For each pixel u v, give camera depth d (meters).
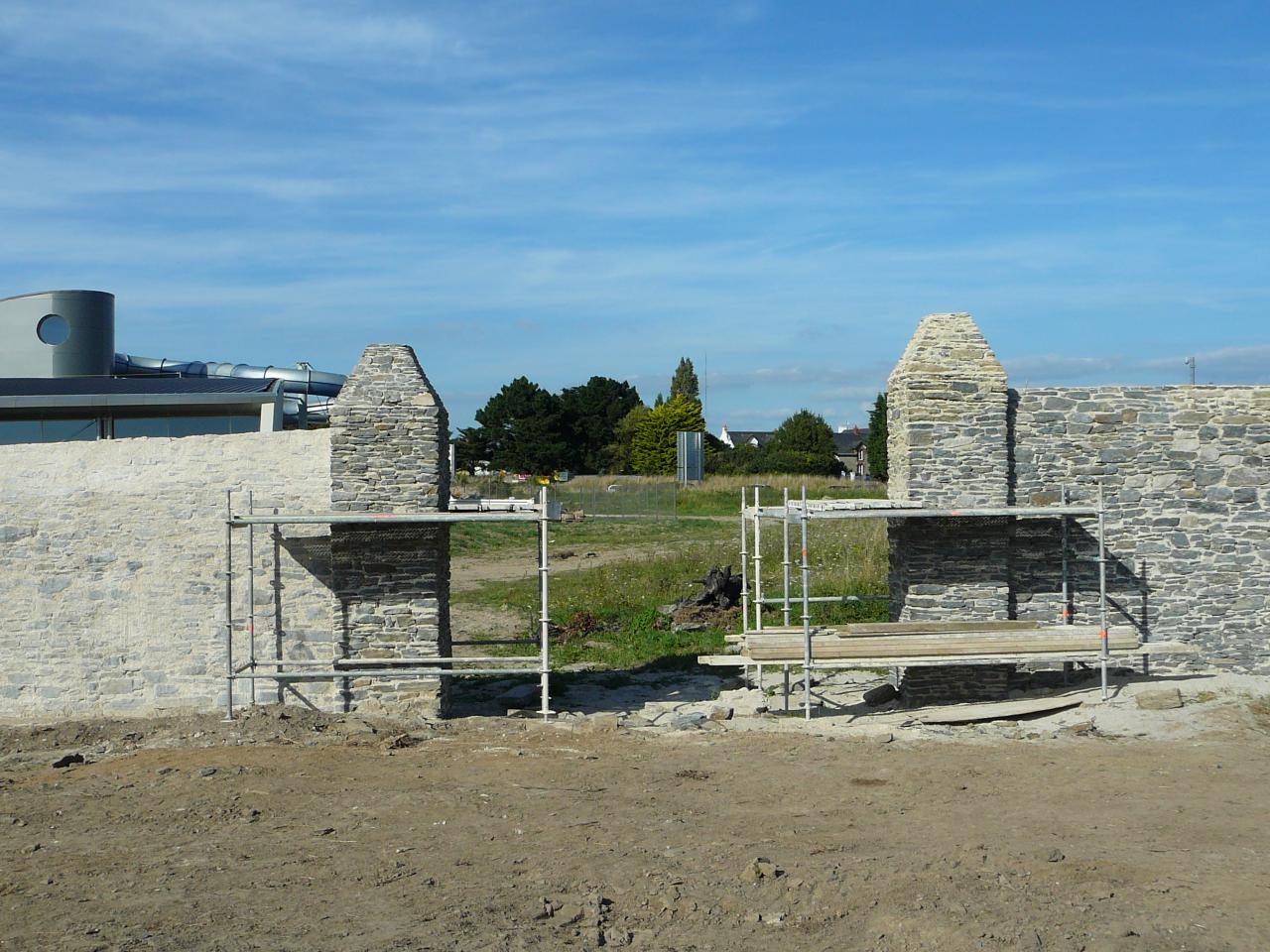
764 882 9.64
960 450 17.58
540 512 16.42
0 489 16.89
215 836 11.27
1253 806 11.95
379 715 16.48
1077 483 18.06
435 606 16.66
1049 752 14.54
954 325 17.80
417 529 16.47
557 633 24.44
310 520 15.49
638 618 25.02
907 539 17.59
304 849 10.80
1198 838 10.84
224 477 16.72
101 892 9.68
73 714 16.69
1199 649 17.89
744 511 18.77
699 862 10.22
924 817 11.70
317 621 16.62
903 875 9.70
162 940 8.55
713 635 23.44
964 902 9.08
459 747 15.09
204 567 16.70
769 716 17.38
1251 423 18.30
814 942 8.56
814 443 78.06
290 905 9.27
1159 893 9.30
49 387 27.98
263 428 24.75
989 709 16.59
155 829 11.52
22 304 30.12
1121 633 16.67
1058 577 17.95
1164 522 18.16
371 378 16.56
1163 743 14.88
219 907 9.23
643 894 9.41
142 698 16.72
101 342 30.67
